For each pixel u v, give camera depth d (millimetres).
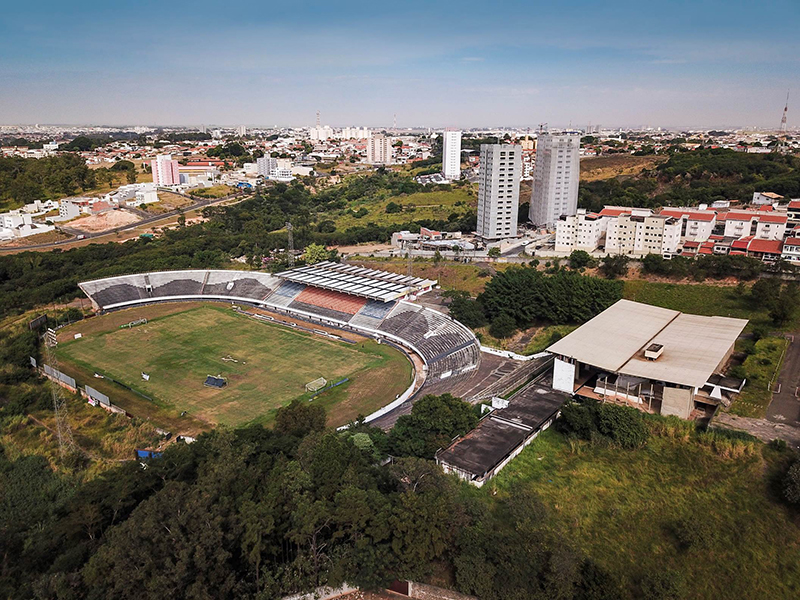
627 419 104438
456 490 84000
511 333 170125
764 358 128625
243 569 73750
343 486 78938
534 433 110375
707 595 74625
